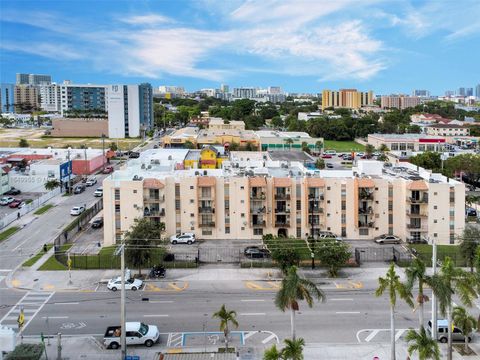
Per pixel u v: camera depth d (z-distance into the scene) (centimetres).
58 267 8694
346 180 10506
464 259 8512
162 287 7844
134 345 5956
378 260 9138
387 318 6725
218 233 10556
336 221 10569
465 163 17088
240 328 6425
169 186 10394
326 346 5934
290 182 10462
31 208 13275
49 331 6347
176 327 6469
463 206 10338
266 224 10519
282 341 6059
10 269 8612
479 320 5666
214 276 8300
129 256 8069
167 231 10438
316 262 8875
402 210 10575
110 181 10181
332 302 7250
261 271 8525
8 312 6906
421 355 4966
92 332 6325
